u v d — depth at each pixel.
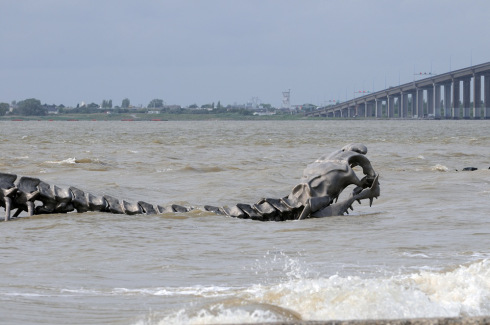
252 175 63.75
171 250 27.16
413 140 176.50
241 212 36.66
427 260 24.44
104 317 16.17
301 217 36.34
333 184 37.00
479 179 58.41
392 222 35.31
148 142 156.88
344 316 13.24
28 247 27.73
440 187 52.81
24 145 137.00
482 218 36.66
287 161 92.38
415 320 10.50
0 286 20.14
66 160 84.06
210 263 24.34
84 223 33.50
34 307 17.25
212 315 13.04
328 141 166.88
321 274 21.92
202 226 33.72
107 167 75.12
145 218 35.72
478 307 14.41
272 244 28.84
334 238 30.34
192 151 117.56
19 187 35.44
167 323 13.41
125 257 25.48
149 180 60.84
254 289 18.09
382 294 14.38
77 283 20.62
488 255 25.42
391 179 62.97
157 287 19.92
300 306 13.89
